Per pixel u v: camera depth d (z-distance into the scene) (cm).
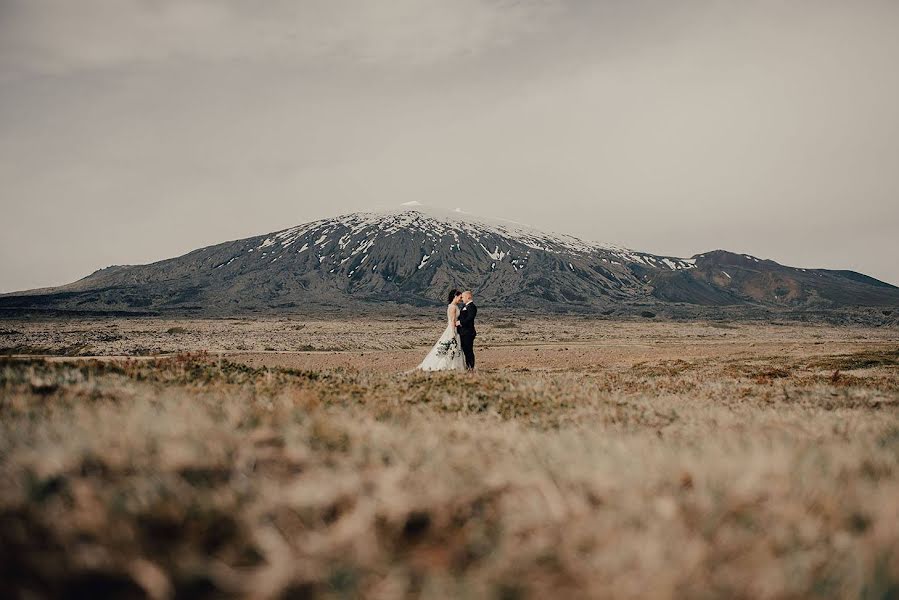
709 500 403
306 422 623
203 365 1303
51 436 509
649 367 2458
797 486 434
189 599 287
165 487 389
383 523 372
